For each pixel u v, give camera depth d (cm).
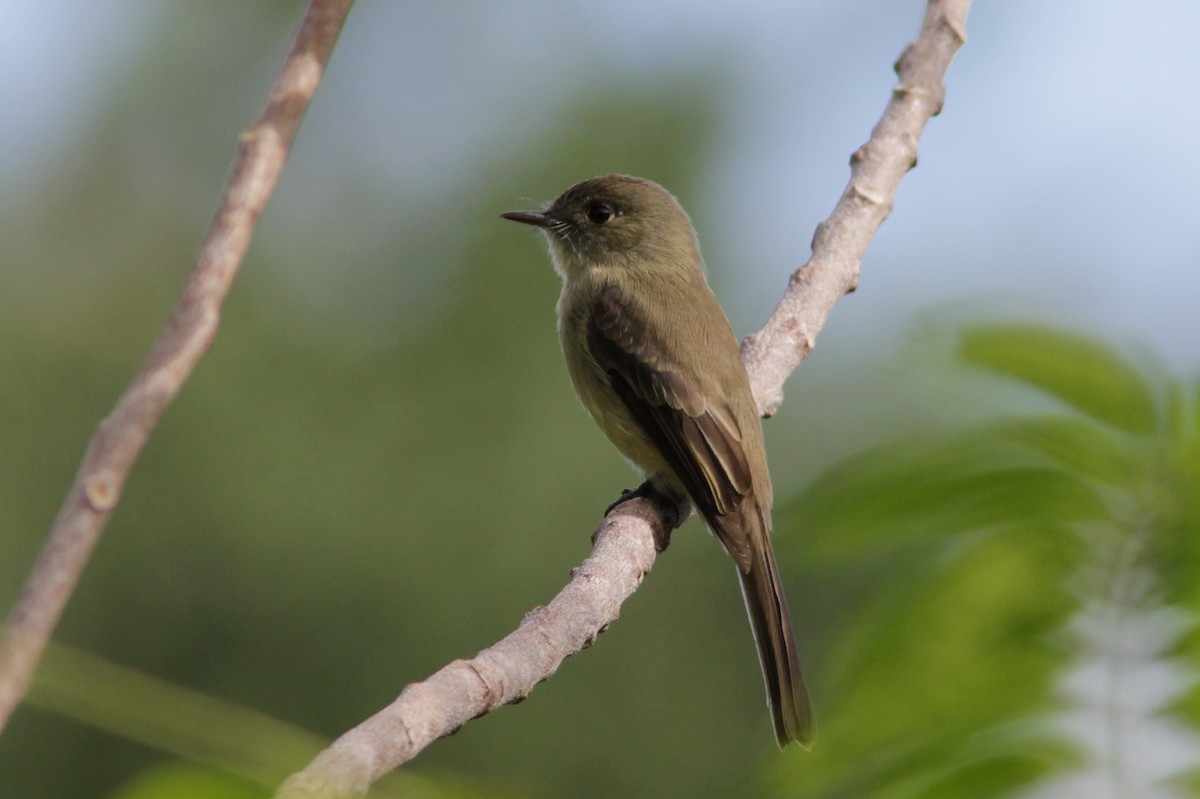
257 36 1909
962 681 377
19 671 150
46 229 1833
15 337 1711
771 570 640
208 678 1570
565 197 787
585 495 1666
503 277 1759
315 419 1672
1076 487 377
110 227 1844
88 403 1723
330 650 1585
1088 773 353
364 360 1709
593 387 731
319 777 186
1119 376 376
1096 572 376
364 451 1667
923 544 396
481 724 1502
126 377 1745
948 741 364
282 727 191
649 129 1839
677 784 1526
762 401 611
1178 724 355
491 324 1742
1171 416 372
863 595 396
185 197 1892
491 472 1666
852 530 392
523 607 1620
